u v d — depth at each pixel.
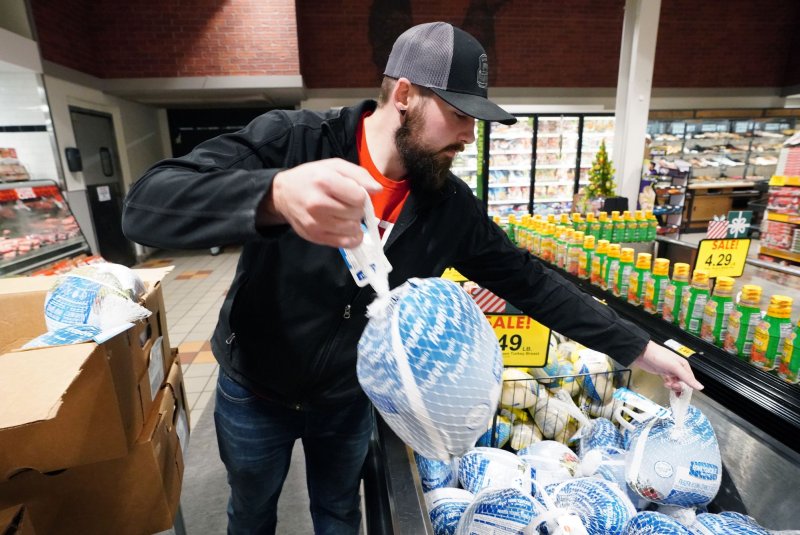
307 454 1.29
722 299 1.33
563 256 2.32
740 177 7.31
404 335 0.62
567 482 1.04
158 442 0.99
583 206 4.27
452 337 0.63
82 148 5.12
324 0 6.53
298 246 0.91
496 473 1.08
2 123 4.43
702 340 1.36
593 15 6.92
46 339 0.77
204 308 4.11
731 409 1.15
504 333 1.33
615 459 1.12
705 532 0.88
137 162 6.57
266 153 0.86
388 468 1.02
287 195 0.50
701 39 7.34
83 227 5.05
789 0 7.32
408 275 1.01
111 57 5.52
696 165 6.96
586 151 6.45
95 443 0.83
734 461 1.09
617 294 1.80
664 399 1.28
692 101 7.59
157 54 5.55
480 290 1.32
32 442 0.78
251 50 5.61
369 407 1.26
